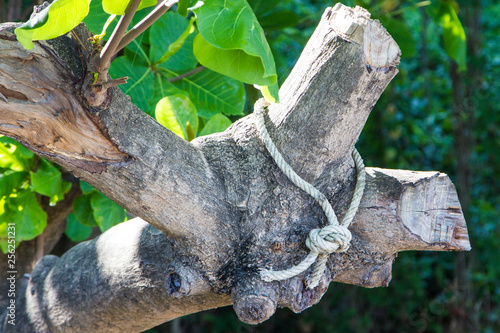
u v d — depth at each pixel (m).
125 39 1.14
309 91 1.26
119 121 1.21
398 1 2.38
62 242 1.90
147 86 1.50
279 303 1.29
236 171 1.30
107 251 1.42
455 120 3.08
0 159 1.52
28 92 1.16
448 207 1.31
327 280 1.31
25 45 1.09
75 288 1.44
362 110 1.26
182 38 1.50
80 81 1.16
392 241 1.32
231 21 1.15
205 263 1.29
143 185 1.24
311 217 1.30
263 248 1.29
